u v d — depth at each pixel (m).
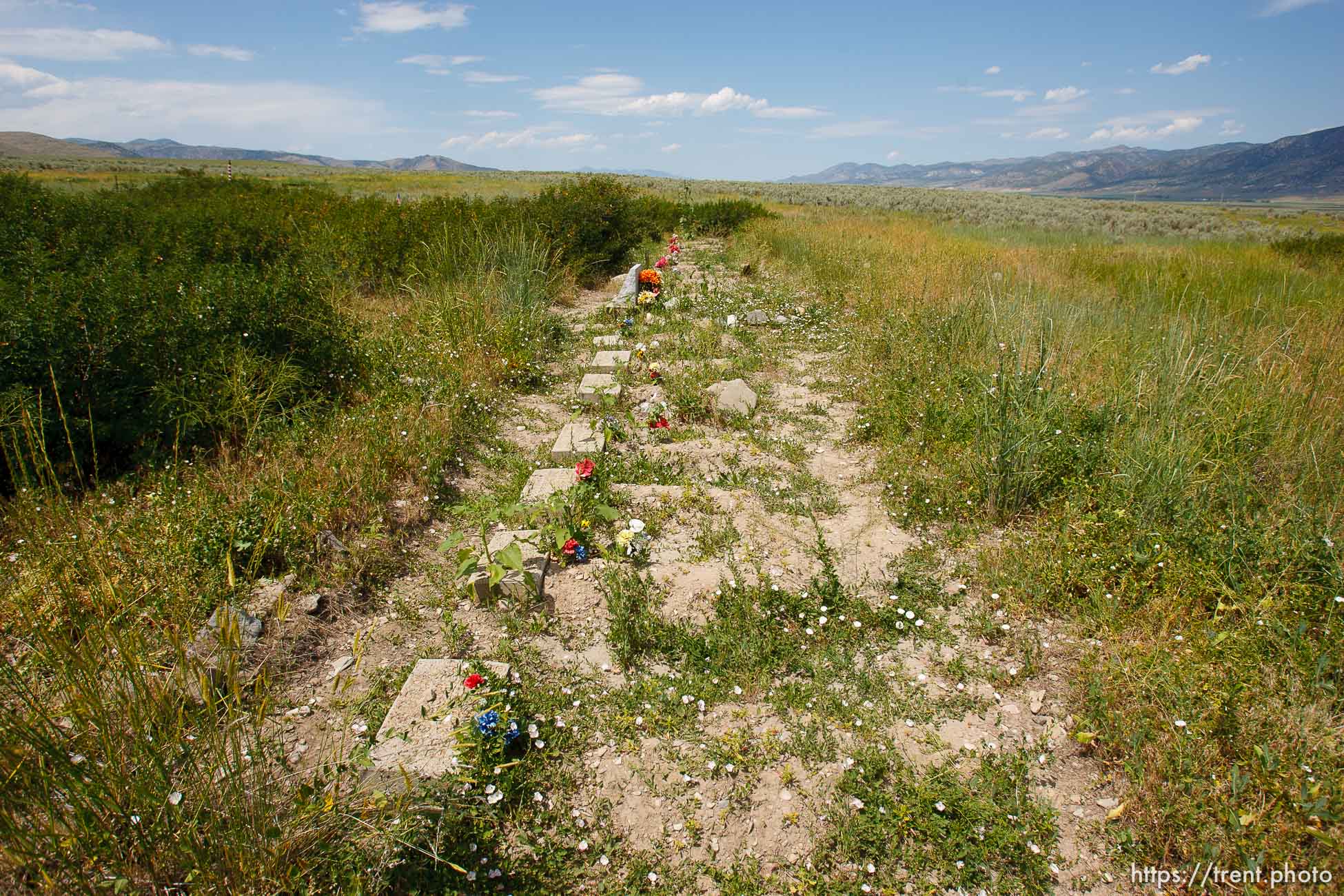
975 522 4.14
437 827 2.13
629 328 8.08
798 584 3.52
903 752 2.60
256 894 1.85
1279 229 23.61
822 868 2.20
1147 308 7.83
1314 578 3.18
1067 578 3.42
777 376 6.85
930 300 8.11
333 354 5.76
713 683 2.90
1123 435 4.62
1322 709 2.52
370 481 4.09
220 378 4.75
